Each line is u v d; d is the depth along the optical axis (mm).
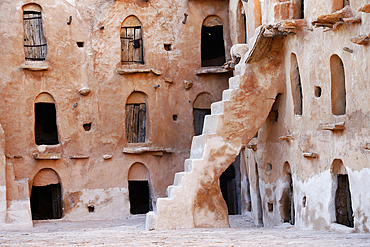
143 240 7160
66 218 15656
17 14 15602
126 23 16938
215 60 20953
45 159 15594
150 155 16609
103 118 16359
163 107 16875
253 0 12688
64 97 16031
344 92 8820
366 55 7488
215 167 10820
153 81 16812
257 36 10531
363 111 7633
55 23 16078
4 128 15125
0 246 6539
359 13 7668
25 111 15508
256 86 11219
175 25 17234
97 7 16750
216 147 10883
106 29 16594
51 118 20078
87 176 16062
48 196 19172
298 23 9828
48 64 15906
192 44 17328
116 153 16391
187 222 10445
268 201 12742
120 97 16531
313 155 9398
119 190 16266
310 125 9719
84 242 7008
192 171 10672
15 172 15148
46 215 18906
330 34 8758
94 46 16484
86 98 16266
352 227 8594
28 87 15602
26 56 15859
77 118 16141
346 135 8195
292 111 10773
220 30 21062
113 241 7098
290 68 10781
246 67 11234
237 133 11031
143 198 20328
